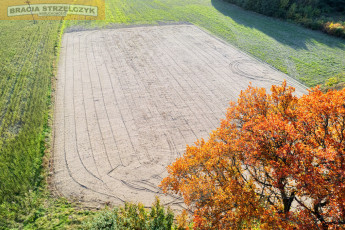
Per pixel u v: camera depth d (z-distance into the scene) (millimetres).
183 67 38094
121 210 17312
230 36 48500
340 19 53094
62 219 17875
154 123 27109
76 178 21016
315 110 13094
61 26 51750
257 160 13211
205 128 26578
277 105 15938
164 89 32844
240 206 12773
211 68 37938
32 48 42125
